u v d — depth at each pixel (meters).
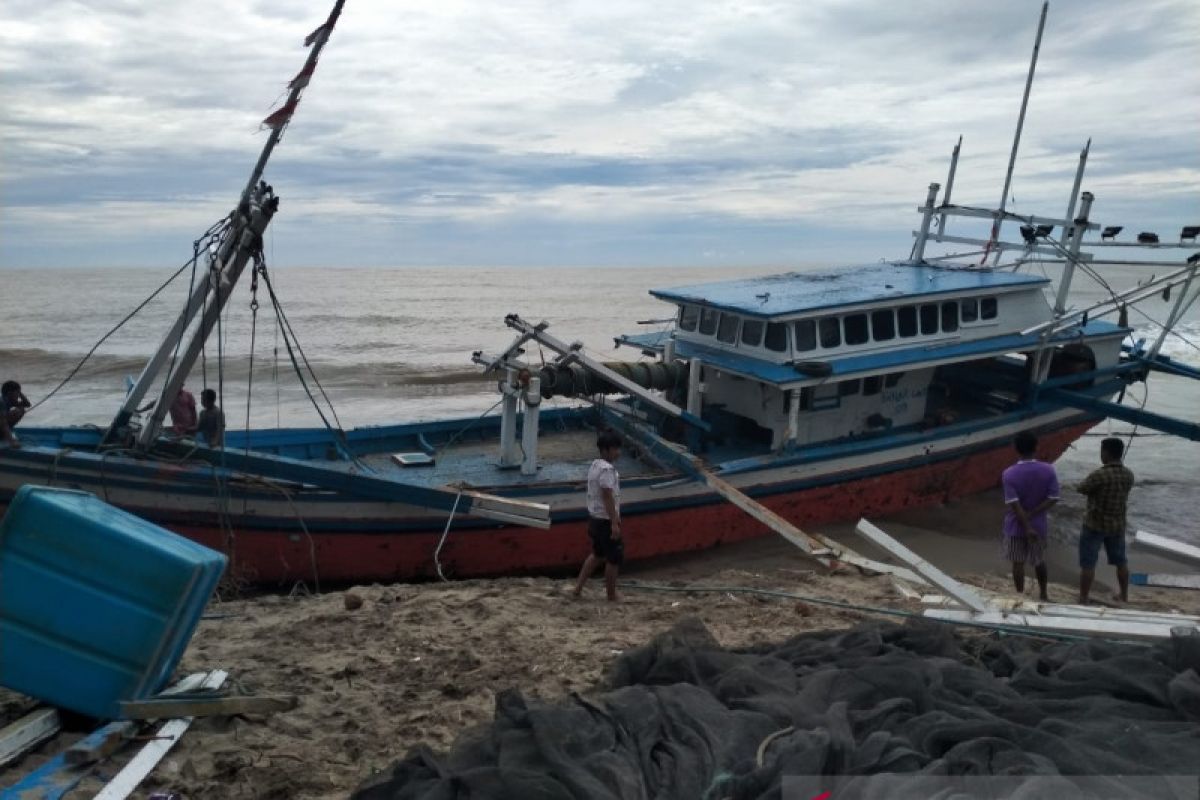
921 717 4.92
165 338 11.23
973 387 17.00
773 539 14.12
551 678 6.73
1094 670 5.60
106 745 5.12
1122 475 9.95
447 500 10.97
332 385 32.16
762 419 14.03
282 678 6.68
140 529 5.68
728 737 4.73
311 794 5.02
